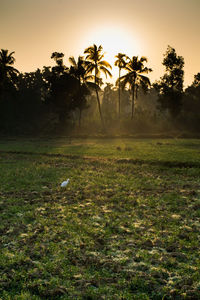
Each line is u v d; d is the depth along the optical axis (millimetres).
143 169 21375
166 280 6676
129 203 13016
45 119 84000
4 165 23984
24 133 68688
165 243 8664
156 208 12297
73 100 67812
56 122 78000
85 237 9102
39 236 9242
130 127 66312
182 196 14109
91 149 34500
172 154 27938
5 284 6520
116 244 8617
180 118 69000
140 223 10469
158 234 9344
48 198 13969
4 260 7566
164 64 68125
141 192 14977
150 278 6672
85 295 6102
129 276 6797
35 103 84375
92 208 12297
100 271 7074
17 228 10000
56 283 6570
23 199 13812
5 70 65625
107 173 20047
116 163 24141
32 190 15625
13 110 81062
